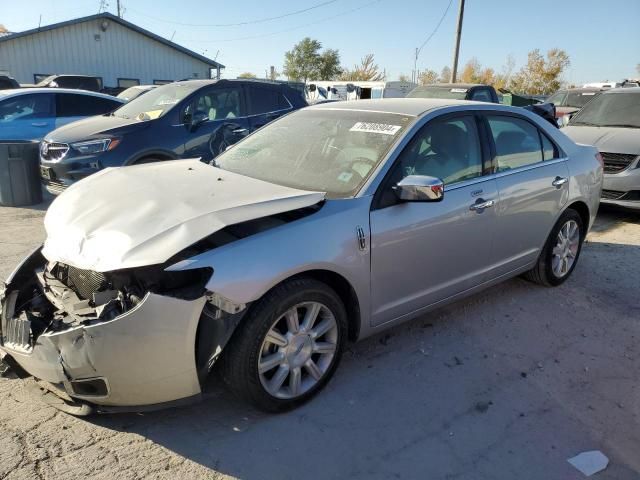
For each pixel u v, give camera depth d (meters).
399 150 3.44
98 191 3.33
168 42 29.33
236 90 8.51
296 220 2.98
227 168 3.94
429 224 3.46
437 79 58.72
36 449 2.64
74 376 2.59
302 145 3.88
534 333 4.07
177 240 2.60
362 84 28.36
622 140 7.27
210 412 3.02
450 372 3.50
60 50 26.69
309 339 3.03
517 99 19.47
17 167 7.92
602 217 7.69
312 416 3.02
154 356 2.55
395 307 3.46
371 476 2.60
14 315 2.96
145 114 7.95
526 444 2.85
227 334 2.65
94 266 2.62
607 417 3.10
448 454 2.76
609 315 4.43
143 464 2.59
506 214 4.05
